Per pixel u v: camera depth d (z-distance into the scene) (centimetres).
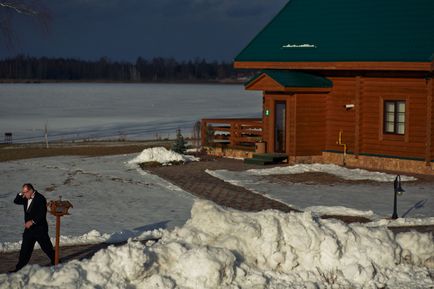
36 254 1459
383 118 2884
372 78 2906
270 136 3159
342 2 3288
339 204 2089
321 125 3109
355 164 2984
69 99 13700
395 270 1312
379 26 2992
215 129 3475
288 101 3067
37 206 1312
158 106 11306
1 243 1545
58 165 3080
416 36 2805
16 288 1093
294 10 3447
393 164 2848
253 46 3341
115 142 4962
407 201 2131
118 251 1166
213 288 1169
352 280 1257
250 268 1242
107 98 14312
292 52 3133
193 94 16800
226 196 2241
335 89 3064
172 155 3066
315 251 1289
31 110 10106
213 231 1320
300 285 1218
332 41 3067
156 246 1238
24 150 4088
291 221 1318
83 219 1920
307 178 2600
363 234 1357
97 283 1124
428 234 1415
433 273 1322
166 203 2152
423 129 2752
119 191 2373
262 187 2398
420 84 2745
